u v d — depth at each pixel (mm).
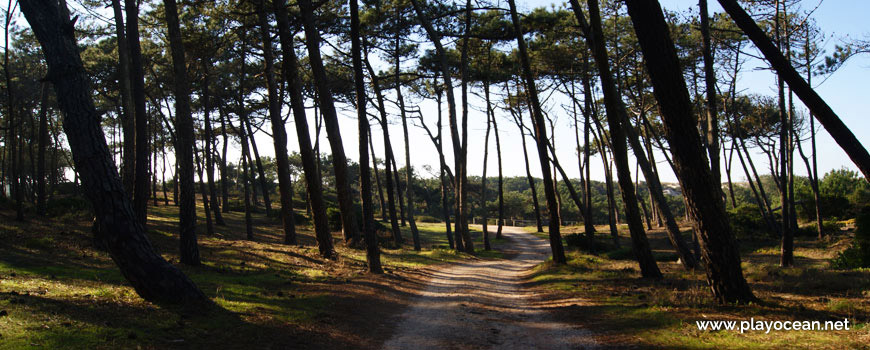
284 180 23797
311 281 12977
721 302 9156
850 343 6145
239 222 37375
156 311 7340
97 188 7578
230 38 24000
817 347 6027
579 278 15375
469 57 32594
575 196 34312
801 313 8156
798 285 11727
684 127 9203
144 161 15555
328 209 38125
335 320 8445
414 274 16969
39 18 7281
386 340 7539
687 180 9367
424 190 89500
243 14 19297
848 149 7824
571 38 25109
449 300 11680
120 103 35531
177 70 14391
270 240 27250
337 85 31516
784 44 18828
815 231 33688
